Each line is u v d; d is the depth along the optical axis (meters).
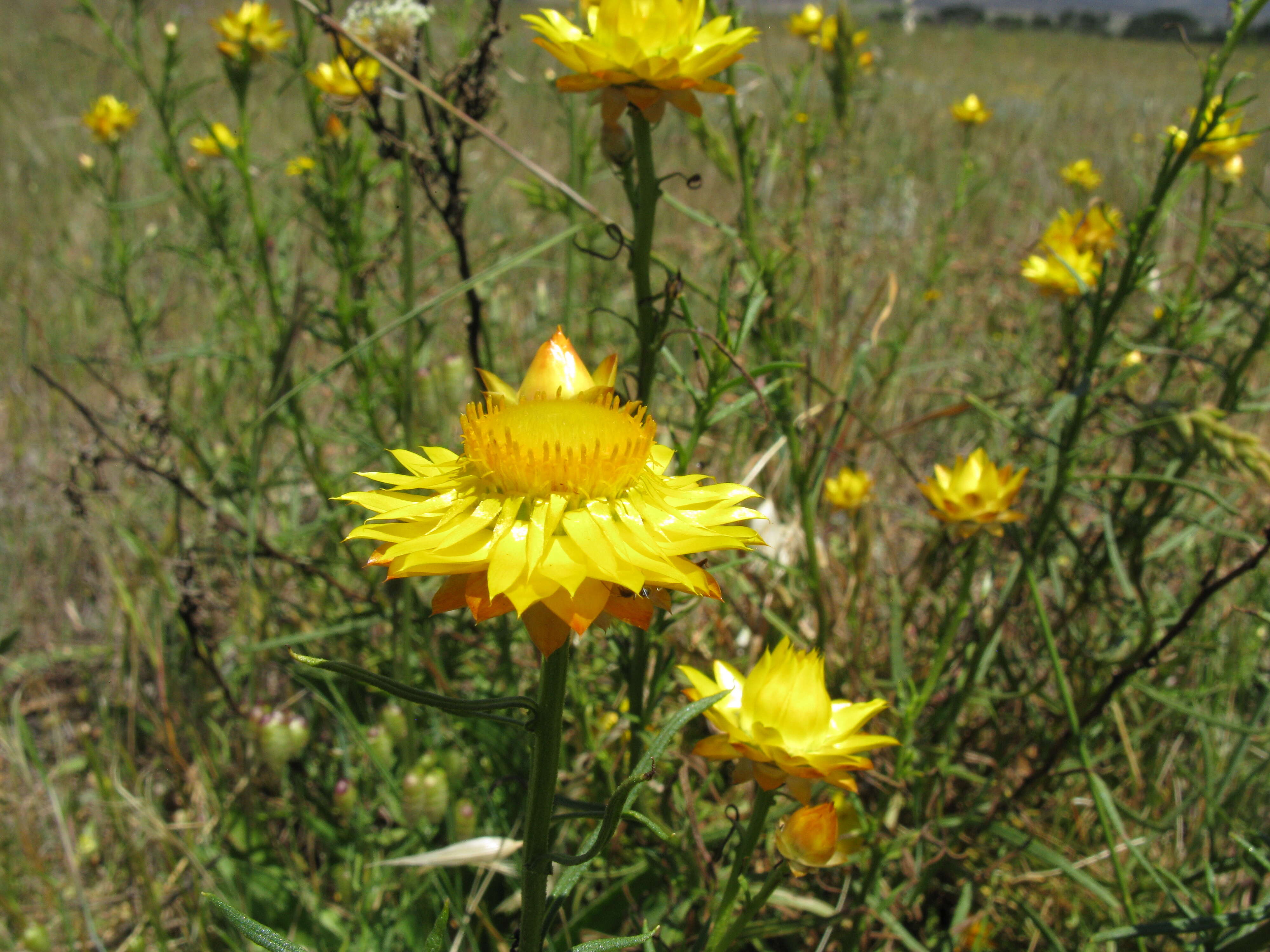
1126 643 0.24
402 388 0.24
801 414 0.22
